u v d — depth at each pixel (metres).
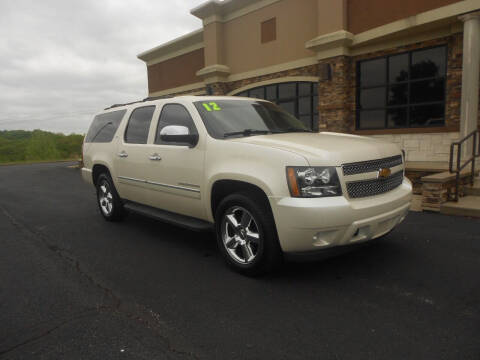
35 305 3.26
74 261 4.39
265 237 3.47
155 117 5.02
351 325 2.77
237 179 3.63
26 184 13.22
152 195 5.04
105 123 6.32
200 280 3.71
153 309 3.12
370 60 10.52
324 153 3.35
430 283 3.46
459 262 3.96
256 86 13.54
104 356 2.47
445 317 2.84
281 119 4.90
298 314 2.96
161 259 4.38
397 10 9.27
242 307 3.11
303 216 3.16
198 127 4.22
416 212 6.27
